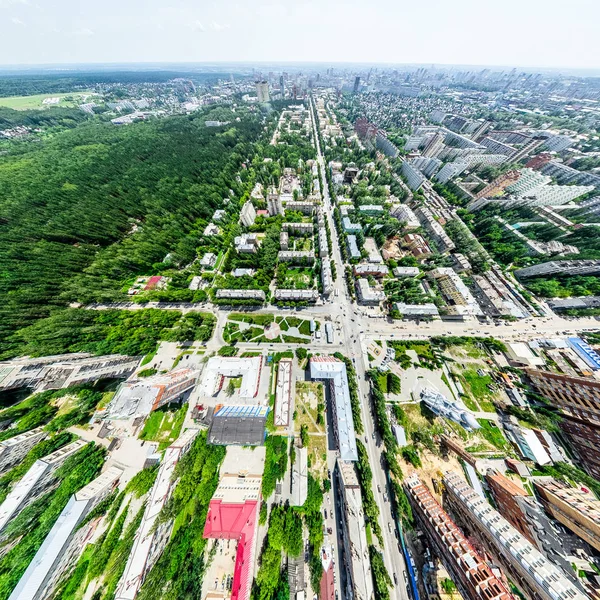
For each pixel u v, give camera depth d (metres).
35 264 130.25
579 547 66.06
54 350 104.19
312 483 77.88
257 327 116.69
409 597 64.81
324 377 95.50
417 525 72.50
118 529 71.88
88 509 71.50
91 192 183.00
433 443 86.00
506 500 72.19
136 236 152.00
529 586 53.69
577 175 194.38
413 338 113.50
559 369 101.81
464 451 81.38
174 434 88.19
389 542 71.19
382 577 63.34
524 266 140.00
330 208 188.00
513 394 96.31
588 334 112.62
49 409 92.00
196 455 81.75
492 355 108.69
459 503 72.06
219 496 71.94
